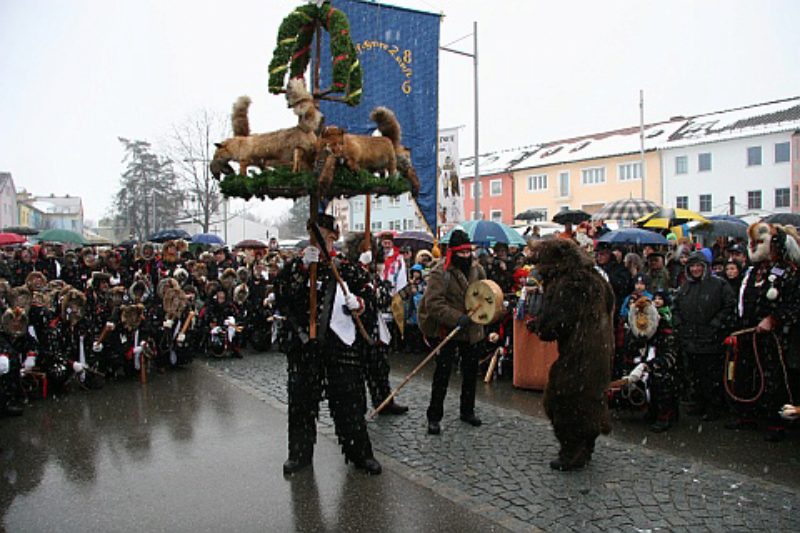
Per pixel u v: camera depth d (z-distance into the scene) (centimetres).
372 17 913
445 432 561
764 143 3309
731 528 364
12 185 5572
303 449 472
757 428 574
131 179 5019
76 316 779
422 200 971
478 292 552
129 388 776
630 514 385
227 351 991
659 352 581
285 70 468
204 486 446
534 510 393
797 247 536
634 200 1391
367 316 475
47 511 411
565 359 454
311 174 422
